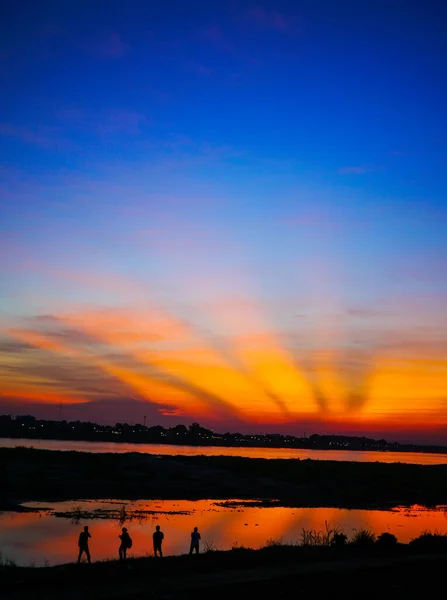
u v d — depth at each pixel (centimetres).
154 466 8838
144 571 2289
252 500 6944
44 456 8738
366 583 2105
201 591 1953
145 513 5497
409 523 5338
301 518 5491
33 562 3064
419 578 2203
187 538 4103
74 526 4606
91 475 7700
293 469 9575
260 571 2355
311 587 2033
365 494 7675
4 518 4972
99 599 1827
